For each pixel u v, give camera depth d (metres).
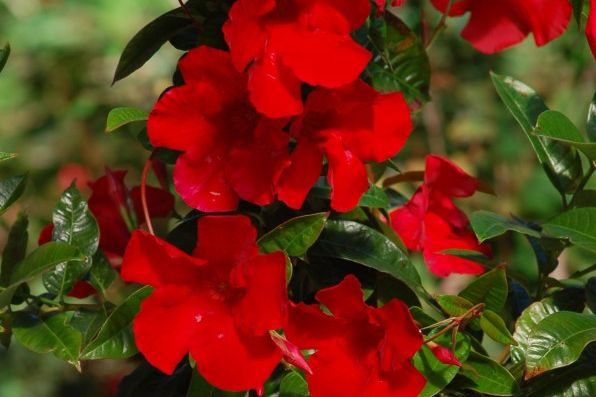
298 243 1.04
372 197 1.10
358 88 1.02
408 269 1.09
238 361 1.00
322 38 1.00
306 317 1.01
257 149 1.02
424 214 1.15
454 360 1.03
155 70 2.17
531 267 2.06
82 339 1.08
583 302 1.12
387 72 1.14
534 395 1.08
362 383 1.01
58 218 1.10
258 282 0.99
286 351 0.99
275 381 1.10
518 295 1.17
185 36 1.12
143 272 1.01
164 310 1.01
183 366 1.16
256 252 1.00
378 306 1.10
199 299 1.01
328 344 1.02
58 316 1.09
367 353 1.02
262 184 1.02
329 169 1.02
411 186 2.16
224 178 1.03
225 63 1.01
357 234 1.10
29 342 1.07
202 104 1.02
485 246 1.16
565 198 1.13
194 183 1.03
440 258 1.14
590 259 2.10
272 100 0.99
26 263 1.06
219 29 1.08
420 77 1.14
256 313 0.99
